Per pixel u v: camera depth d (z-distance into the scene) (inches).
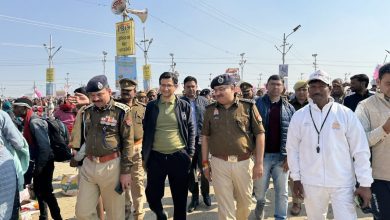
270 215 222.5
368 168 118.3
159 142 175.3
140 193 202.4
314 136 125.4
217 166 161.0
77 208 152.3
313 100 127.7
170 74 176.1
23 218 205.3
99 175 150.0
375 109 126.3
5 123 143.8
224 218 160.4
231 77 160.2
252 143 163.2
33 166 188.5
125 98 207.0
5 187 139.1
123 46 419.5
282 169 187.9
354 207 122.1
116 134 152.4
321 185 123.0
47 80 1203.9
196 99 239.8
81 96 209.9
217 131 160.2
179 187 177.0
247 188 162.1
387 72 120.7
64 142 202.4
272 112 191.6
